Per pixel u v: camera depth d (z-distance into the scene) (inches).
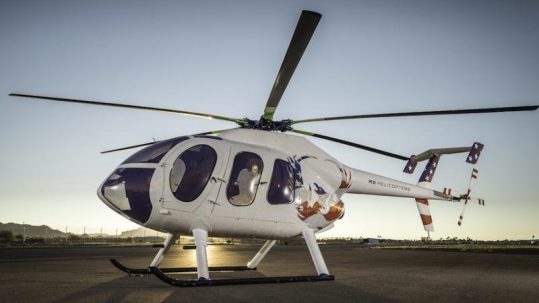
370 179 388.2
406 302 216.7
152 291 238.7
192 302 203.2
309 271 393.4
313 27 203.5
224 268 358.6
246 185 284.4
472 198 513.0
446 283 306.0
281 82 261.6
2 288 249.9
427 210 507.2
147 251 872.3
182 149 271.4
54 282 282.0
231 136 306.3
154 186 260.1
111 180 269.0
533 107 276.4
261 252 371.2
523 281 323.9
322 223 334.3
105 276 323.9
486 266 489.7
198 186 266.8
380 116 316.2
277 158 306.5
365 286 279.4
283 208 303.3
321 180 338.0
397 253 904.3
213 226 277.4
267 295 230.2
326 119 325.7
